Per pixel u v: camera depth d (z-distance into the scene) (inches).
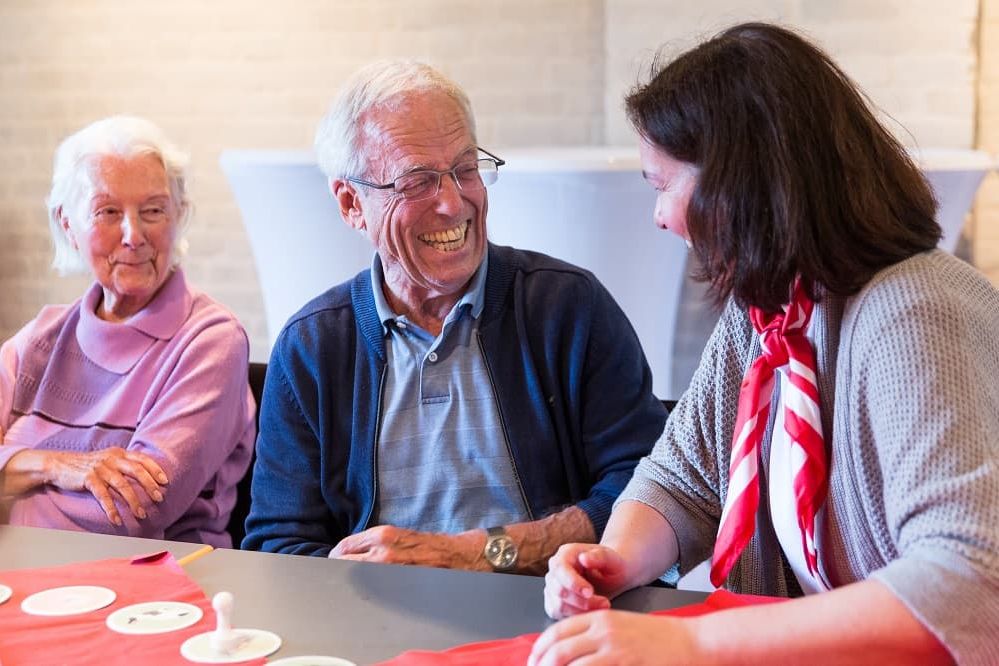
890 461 40.3
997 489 37.6
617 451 67.8
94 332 79.6
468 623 44.6
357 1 150.5
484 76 146.9
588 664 37.5
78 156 78.7
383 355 68.4
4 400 80.9
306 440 69.4
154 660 41.1
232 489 81.3
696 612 45.1
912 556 37.7
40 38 164.6
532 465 68.1
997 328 42.4
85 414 79.6
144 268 79.0
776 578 52.8
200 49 157.9
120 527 72.6
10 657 41.6
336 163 68.8
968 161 112.9
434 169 65.5
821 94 43.9
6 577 50.5
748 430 50.3
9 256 170.7
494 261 69.8
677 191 47.1
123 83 161.8
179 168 81.4
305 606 46.7
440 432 67.9
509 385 68.3
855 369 43.1
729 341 55.0
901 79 128.2
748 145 43.8
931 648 36.1
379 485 68.1
